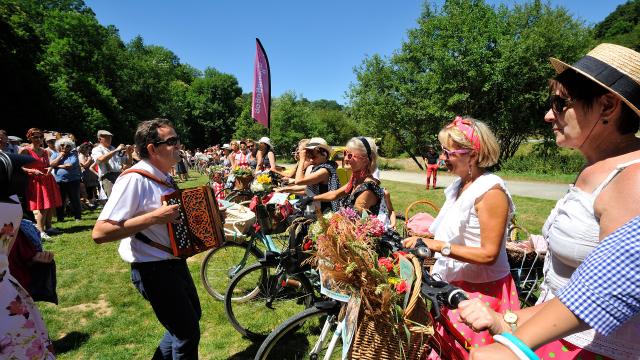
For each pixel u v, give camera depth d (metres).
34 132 6.62
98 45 39.72
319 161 4.43
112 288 4.66
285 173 7.14
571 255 1.38
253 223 3.68
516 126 22.23
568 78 1.33
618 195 1.10
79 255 5.89
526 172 18.50
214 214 2.48
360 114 26.48
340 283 1.85
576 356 1.38
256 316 3.79
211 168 9.56
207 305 4.06
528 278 3.00
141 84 44.78
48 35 36.59
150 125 2.42
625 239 0.86
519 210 8.92
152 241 2.35
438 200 10.90
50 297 2.39
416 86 23.67
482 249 1.94
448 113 21.44
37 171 6.24
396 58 23.84
